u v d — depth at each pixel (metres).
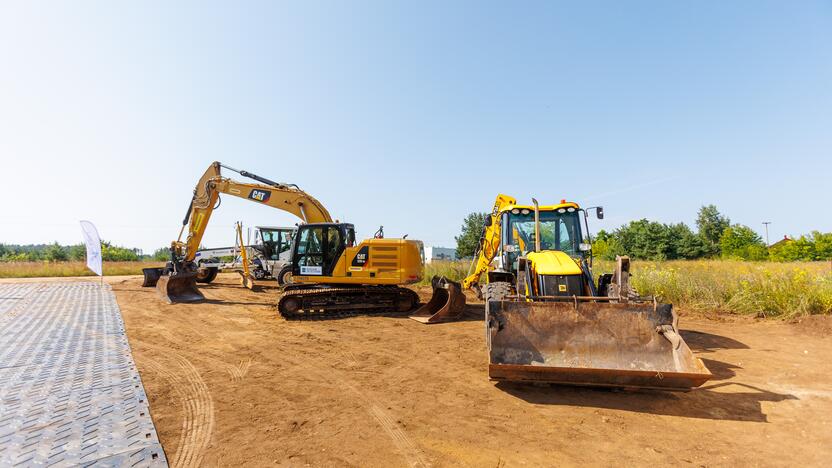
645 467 3.20
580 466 3.21
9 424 3.75
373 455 3.38
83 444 3.38
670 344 4.97
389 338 7.55
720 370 5.59
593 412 4.25
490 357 4.67
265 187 14.03
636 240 39.03
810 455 3.38
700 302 10.17
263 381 5.20
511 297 6.30
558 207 8.55
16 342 6.88
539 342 5.20
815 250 33.31
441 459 3.32
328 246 10.02
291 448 3.47
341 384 5.11
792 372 5.48
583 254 8.27
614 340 5.11
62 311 10.12
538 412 4.25
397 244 10.06
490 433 3.78
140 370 5.56
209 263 18.53
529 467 3.20
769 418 4.09
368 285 10.48
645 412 4.24
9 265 26.44
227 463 3.21
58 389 4.68
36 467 2.99
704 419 4.08
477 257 12.30
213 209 14.28
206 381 5.17
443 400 4.59
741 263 20.98
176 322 9.00
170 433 3.71
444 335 7.81
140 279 20.64
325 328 8.45
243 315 9.94
